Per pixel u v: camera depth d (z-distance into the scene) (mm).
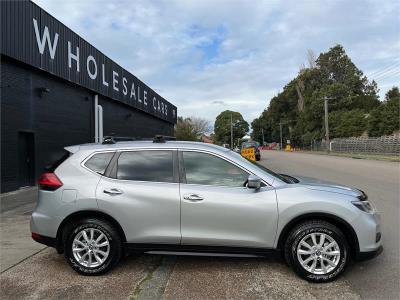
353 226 4980
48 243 5312
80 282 5043
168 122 48125
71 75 18141
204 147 5418
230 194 5102
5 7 13016
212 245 5102
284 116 104250
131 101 28922
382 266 5539
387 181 16141
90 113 21359
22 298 4578
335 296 4578
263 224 5039
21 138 14727
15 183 13977
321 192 5113
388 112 51219
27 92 14836
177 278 5160
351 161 32875
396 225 7926
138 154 5422
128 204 5152
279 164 29688
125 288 4852
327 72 89625
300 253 4996
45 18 15648
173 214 5121
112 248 5188
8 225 8227
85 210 5188
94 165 5398
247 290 4766
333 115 71875
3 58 13266
